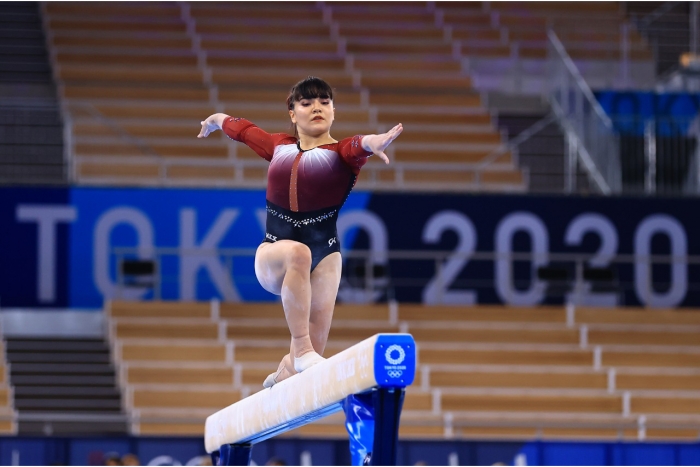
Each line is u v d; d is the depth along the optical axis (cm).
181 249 4291
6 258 4225
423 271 4391
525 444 3122
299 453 3098
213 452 1706
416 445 3116
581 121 4978
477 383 3866
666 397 3809
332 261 1350
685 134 4616
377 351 1053
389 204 4378
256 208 4369
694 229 4447
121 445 3059
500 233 4400
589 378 3906
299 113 1352
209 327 4016
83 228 4275
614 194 4434
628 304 4428
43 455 3020
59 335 4166
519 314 4222
